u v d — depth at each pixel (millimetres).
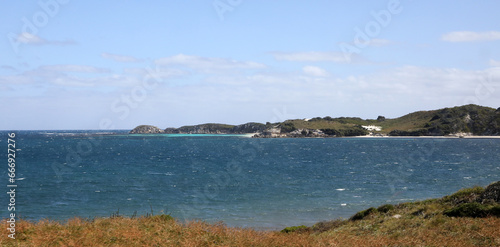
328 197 46781
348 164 96750
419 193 49719
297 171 79250
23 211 38344
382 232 20266
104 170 80062
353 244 16828
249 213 37875
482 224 18500
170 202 43719
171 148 179875
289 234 19875
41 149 161375
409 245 16375
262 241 16609
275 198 46156
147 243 14539
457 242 16219
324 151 155875
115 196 47531
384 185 57375
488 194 22938
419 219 21703
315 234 22781
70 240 13898
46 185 56719
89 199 45344
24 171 76562
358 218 25969
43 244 13453
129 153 141500
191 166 91375
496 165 91000
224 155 133875
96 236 14742
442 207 23734
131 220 18125
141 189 53469
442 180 63125
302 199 45438
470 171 77688
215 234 17078
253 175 71688
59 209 39562
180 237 16078
